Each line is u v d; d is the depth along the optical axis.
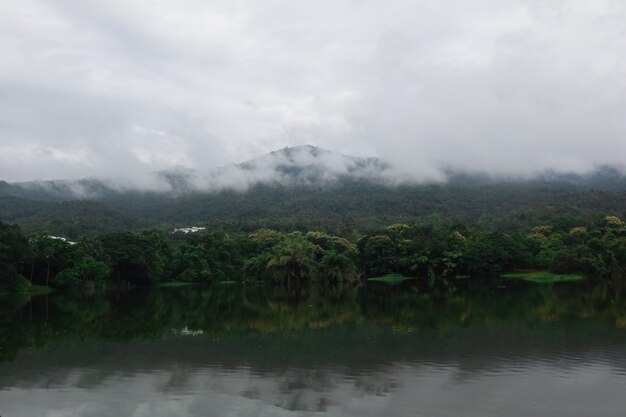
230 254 117.44
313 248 99.06
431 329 36.78
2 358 28.89
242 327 40.16
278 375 24.16
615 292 66.25
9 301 66.69
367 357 27.72
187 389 22.06
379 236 112.88
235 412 19.02
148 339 34.91
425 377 23.30
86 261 86.31
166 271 108.12
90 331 38.97
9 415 19.23
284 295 74.38
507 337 33.03
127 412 19.30
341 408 19.19
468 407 19.16
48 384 23.28
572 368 24.66
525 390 21.16
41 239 87.06
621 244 92.62
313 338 34.16
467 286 82.25
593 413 18.59
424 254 106.94
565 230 130.88
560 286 77.75
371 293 74.00
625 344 30.31
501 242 104.69
